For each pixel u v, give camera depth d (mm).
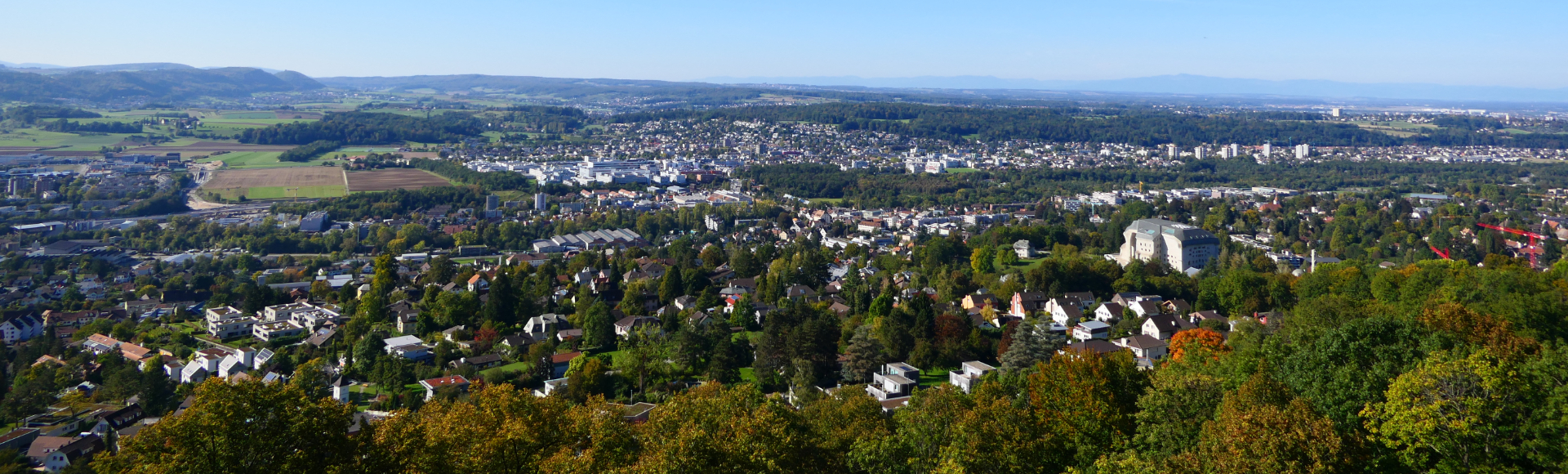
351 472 69562
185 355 186625
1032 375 98500
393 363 166375
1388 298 187375
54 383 159750
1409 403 68875
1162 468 67750
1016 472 81438
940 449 85062
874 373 153125
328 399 72688
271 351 186125
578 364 162250
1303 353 87375
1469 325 95312
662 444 79625
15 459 126688
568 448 77188
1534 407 67188
